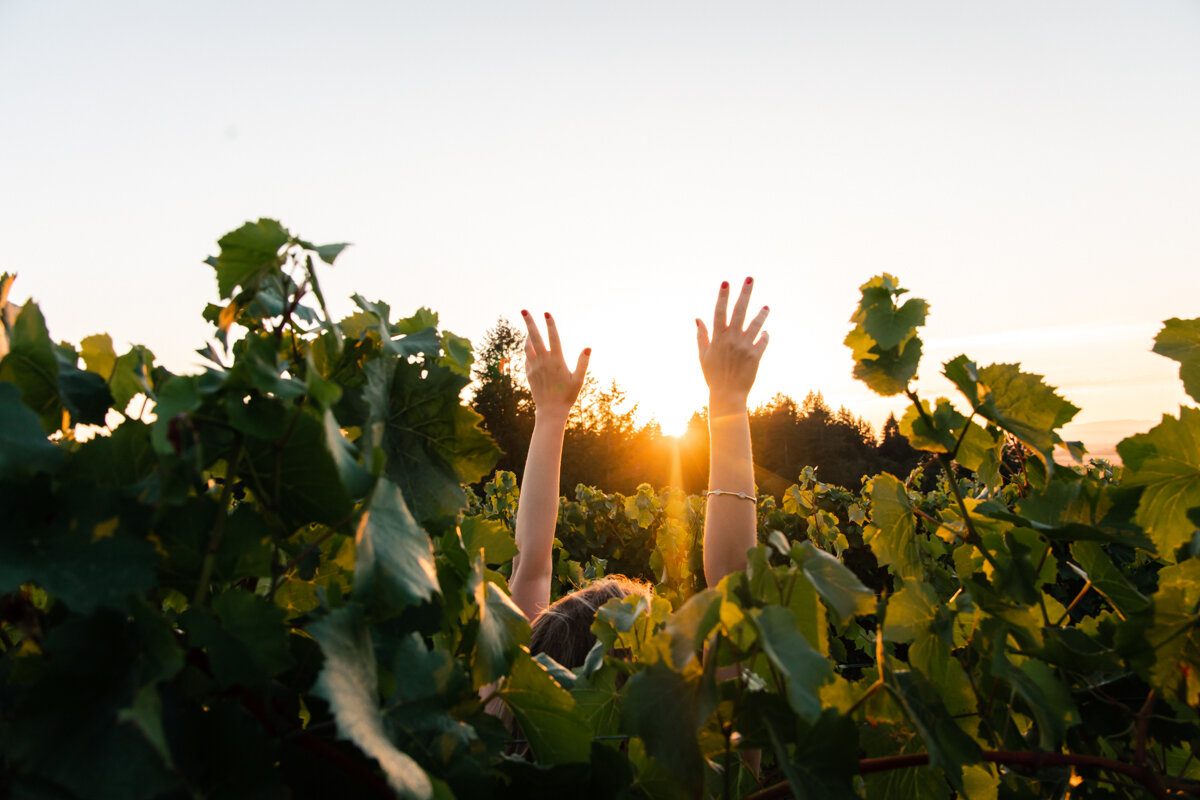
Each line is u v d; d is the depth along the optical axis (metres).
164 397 0.56
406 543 0.67
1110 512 0.97
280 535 0.69
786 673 0.62
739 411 1.56
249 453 0.66
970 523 1.04
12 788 0.47
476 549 1.04
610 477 39.78
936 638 0.98
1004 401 1.04
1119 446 0.96
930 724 0.84
